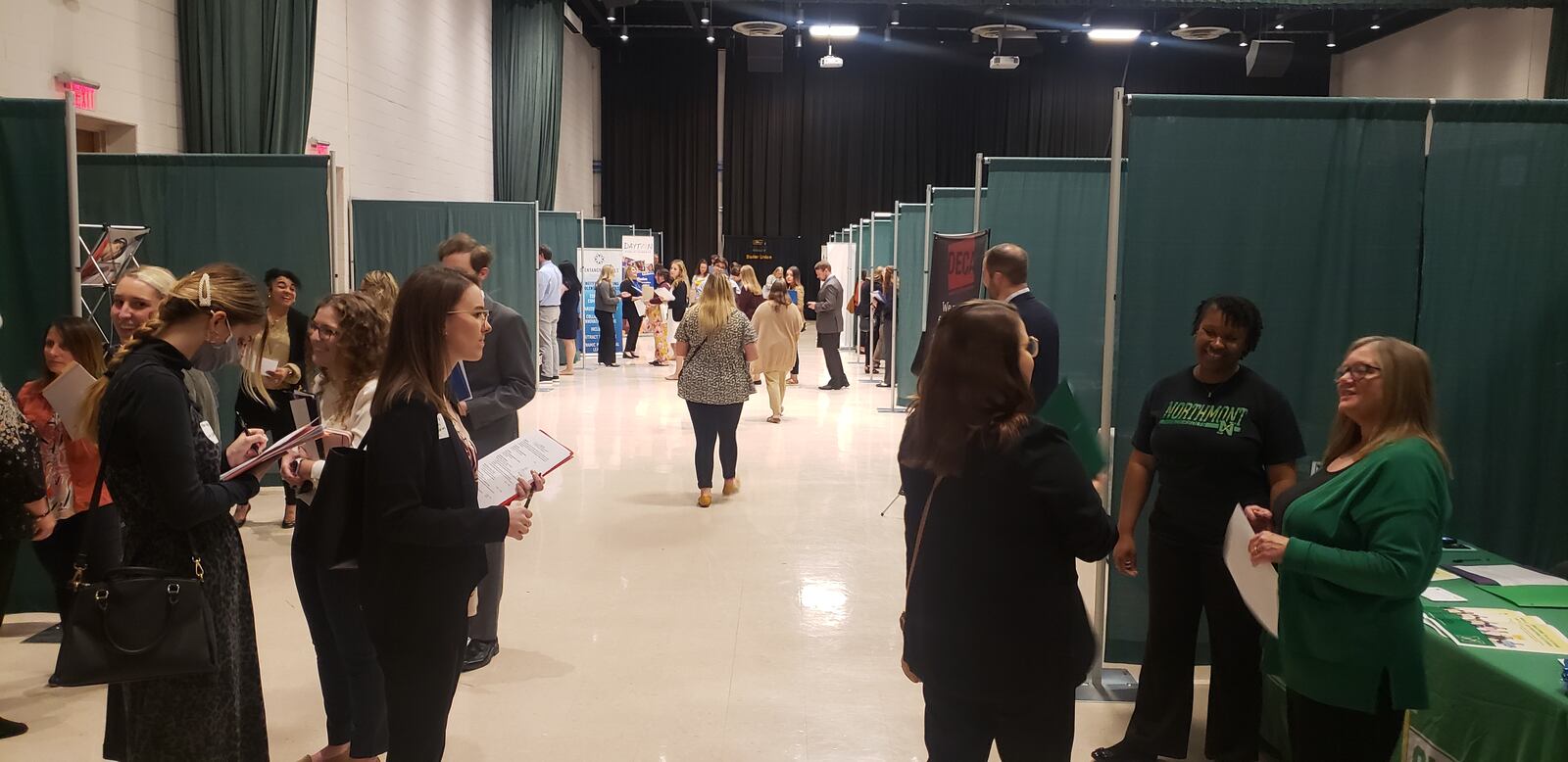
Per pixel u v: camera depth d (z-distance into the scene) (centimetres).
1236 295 312
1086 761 284
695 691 329
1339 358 313
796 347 880
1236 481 261
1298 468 315
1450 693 222
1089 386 616
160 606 196
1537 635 228
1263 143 308
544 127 1463
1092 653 182
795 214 2194
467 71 1284
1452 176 308
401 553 196
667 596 423
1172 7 1271
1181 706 274
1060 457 173
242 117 704
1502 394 313
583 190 1972
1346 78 1948
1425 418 202
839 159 2175
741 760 284
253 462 215
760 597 423
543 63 1445
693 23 1956
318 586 258
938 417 177
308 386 484
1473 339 312
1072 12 1694
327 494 200
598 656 357
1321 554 195
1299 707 210
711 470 589
